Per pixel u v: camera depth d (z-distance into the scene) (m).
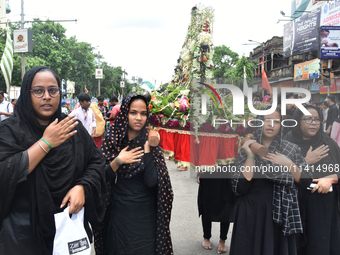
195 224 3.79
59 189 1.64
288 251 2.15
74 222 1.66
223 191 2.98
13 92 21.77
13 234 1.56
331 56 10.80
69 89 34.41
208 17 3.91
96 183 1.79
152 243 2.14
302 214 2.36
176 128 3.01
